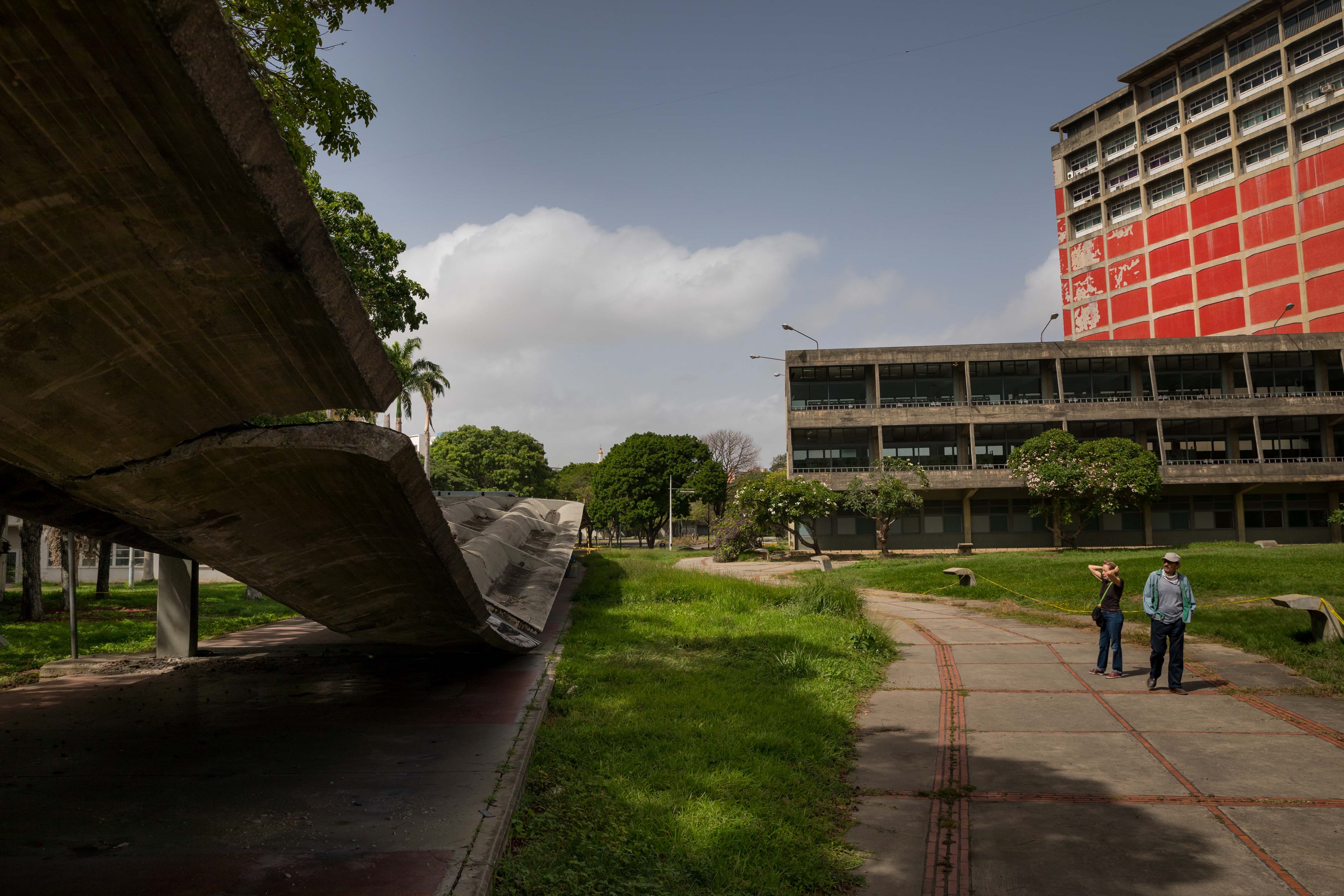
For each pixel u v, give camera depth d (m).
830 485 44.38
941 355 44.84
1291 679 8.70
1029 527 45.38
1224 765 5.96
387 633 9.42
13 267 3.15
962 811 5.30
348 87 8.82
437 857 4.14
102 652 11.51
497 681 8.80
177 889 3.79
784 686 8.66
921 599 18.84
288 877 3.92
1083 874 4.32
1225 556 22.08
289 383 4.60
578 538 22.62
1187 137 55.16
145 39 2.36
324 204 19.25
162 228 3.17
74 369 3.88
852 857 4.58
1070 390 45.41
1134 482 36.69
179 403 4.53
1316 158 48.22
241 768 5.70
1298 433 44.50
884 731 7.25
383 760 5.86
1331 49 47.56
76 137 2.69
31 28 2.29
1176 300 55.38
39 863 4.09
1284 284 49.31
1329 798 5.23
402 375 45.47
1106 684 8.79
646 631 12.46
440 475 62.22
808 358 45.47
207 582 27.80
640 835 4.63
